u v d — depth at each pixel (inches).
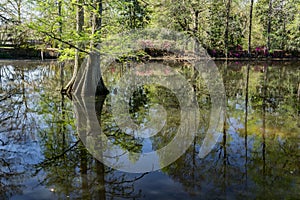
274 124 196.9
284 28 931.3
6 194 107.2
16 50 797.9
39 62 719.1
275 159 139.4
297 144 158.2
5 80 437.7
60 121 209.6
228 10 836.0
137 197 105.5
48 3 262.1
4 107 255.1
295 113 227.0
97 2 271.1
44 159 140.9
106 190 111.0
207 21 847.7
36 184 115.2
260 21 969.5
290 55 922.1
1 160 138.6
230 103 266.5
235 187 112.6
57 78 450.3
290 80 422.9
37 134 179.9
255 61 797.9
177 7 654.5
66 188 112.1
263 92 325.4
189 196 106.2
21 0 258.2
